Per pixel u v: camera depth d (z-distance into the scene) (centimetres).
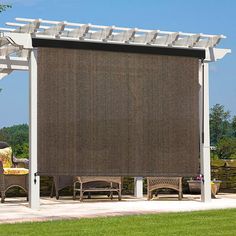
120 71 1355
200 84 1432
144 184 1734
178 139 1395
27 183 1451
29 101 1283
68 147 1306
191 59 1417
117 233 841
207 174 1425
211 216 1048
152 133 1375
